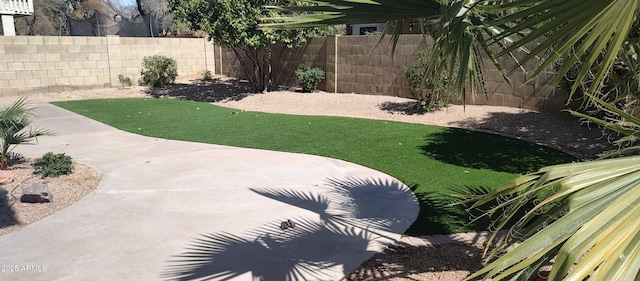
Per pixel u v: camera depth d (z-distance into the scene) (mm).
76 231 4656
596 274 1289
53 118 11773
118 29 20703
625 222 1378
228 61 19266
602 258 1315
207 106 13766
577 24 1678
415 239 4426
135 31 20562
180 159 7617
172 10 13914
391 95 13102
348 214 5133
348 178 6566
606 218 1407
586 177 1604
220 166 7184
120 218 5012
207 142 8977
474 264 3875
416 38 12133
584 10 1635
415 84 11070
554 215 1655
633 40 2561
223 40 13180
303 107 12977
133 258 4059
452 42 2691
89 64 16703
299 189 6062
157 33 21172
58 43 15914
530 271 1634
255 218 5012
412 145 8477
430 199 5621
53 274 3777
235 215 5102
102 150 8312
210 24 12953
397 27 3092
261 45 13406
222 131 10016
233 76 19125
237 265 3914
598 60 2789
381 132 9641
